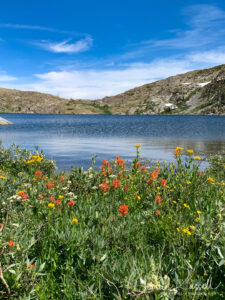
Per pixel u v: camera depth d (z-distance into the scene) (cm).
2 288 257
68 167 1412
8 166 964
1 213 407
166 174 662
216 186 591
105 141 3095
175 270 263
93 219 394
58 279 295
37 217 421
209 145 2628
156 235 377
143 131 5062
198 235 299
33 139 3250
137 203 540
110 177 640
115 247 337
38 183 565
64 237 318
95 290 261
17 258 265
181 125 7631
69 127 6638
